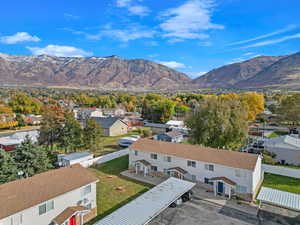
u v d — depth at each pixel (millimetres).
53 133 42406
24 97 94938
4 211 15461
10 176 24938
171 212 22484
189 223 20516
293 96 69688
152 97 130250
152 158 32625
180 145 32719
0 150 25578
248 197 25188
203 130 38750
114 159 40812
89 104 137500
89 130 42938
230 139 37906
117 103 149875
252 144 47969
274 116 88688
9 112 84562
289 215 22219
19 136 50625
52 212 18266
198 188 28312
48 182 19703
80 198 20578
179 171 29438
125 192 27031
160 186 25047
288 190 27406
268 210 23172
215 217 21656
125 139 51250
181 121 77500
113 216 18672
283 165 38344
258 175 28203
